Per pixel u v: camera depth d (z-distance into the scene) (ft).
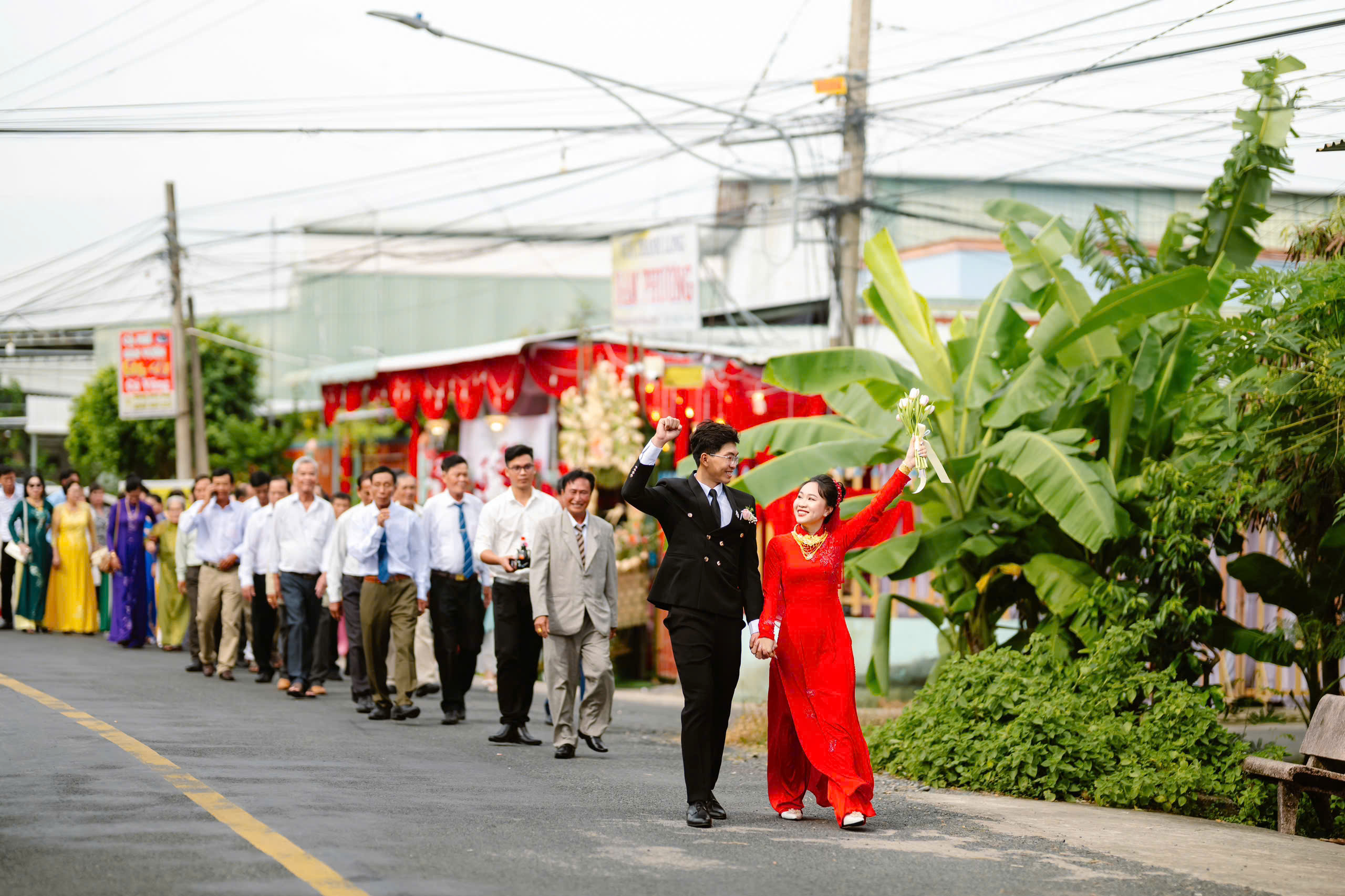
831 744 23.32
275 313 139.03
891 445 38.96
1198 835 24.22
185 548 50.16
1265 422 29.99
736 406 62.03
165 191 88.79
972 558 38.88
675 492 23.91
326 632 44.86
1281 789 26.43
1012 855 21.34
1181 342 38.01
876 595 51.98
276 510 43.65
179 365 90.22
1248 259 38.34
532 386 64.49
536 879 18.12
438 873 18.15
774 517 53.26
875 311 41.47
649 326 65.21
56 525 63.77
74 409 119.14
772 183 95.45
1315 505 31.89
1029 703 30.09
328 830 20.70
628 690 55.06
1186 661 34.19
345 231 134.92
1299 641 34.17
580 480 32.30
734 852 20.57
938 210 96.73
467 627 38.73
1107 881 19.67
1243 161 37.37
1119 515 33.81
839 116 56.49
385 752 30.99
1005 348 39.29
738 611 23.67
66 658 51.67
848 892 18.25
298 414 113.91
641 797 26.03
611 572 33.30
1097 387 37.70
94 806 21.76
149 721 33.78
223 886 16.97
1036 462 34.86
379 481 37.27
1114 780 28.12
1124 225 40.73
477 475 68.23
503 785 26.76
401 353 137.39
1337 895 19.42
